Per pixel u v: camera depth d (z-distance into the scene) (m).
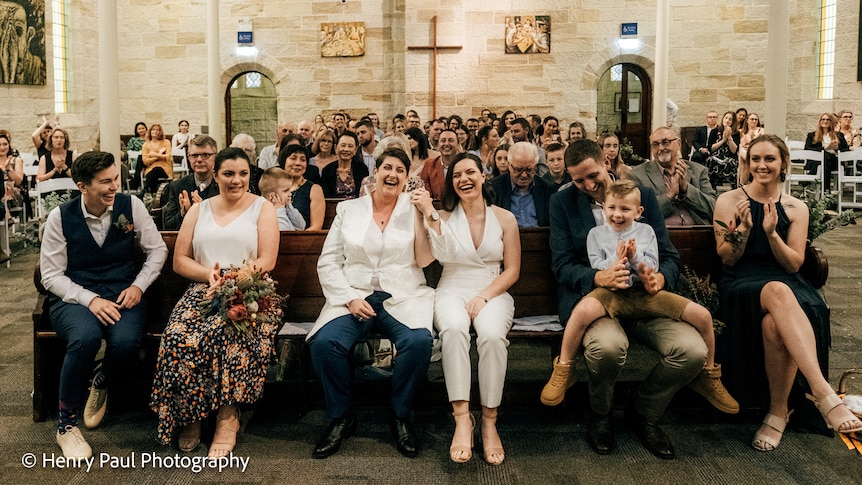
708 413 3.73
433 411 3.88
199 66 14.55
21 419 3.76
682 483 3.08
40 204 8.48
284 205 4.86
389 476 3.16
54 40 12.87
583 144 3.74
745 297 3.56
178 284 3.95
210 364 3.33
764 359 3.51
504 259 3.75
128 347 3.46
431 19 13.30
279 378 4.26
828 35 13.09
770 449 3.38
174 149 12.77
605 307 3.42
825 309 3.50
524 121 7.65
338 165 6.39
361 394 3.74
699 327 3.37
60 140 8.76
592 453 3.38
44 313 3.66
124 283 3.69
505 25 13.51
